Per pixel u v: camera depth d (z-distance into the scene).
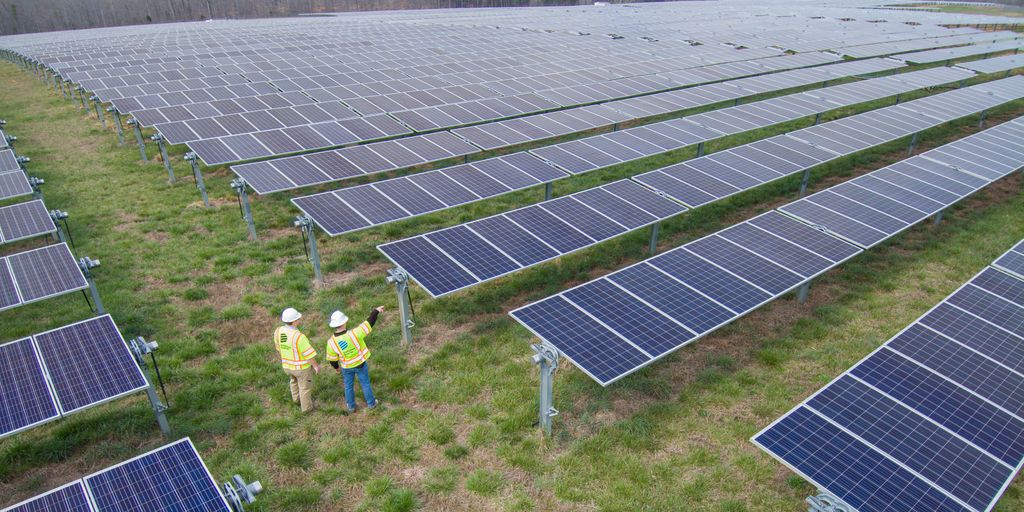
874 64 38.50
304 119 25.89
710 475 9.95
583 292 12.48
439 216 20.36
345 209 16.09
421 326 14.18
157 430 11.02
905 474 8.10
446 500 9.56
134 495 7.84
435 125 25.17
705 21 70.94
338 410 11.48
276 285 15.95
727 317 11.73
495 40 53.69
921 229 19.27
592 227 15.48
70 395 9.48
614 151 21.31
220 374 12.48
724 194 17.72
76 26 96.69
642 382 12.15
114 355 10.34
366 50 47.75
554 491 9.65
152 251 17.72
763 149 21.30
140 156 26.27
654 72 36.25
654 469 10.06
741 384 12.21
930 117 26.16
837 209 16.50
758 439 8.66
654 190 17.58
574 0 129.50
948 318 11.34
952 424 8.91
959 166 19.95
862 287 15.83
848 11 85.56
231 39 56.09
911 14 79.06
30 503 7.66
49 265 13.09
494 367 12.73
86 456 10.41
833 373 12.52
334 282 16.16
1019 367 10.09
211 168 24.78
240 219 19.98
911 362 10.20
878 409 9.20
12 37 72.56
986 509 7.59
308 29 67.00
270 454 10.51
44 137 29.25
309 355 10.98
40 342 10.54
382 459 10.38
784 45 48.34
